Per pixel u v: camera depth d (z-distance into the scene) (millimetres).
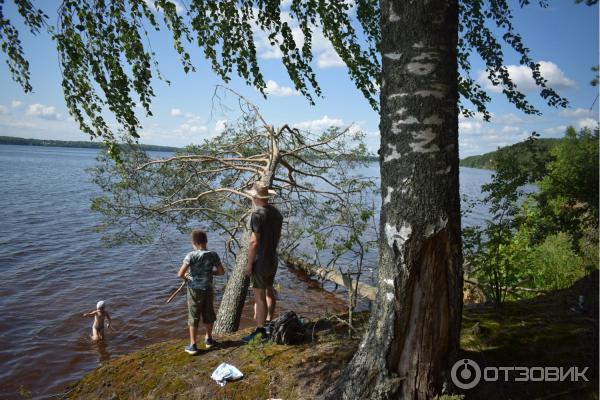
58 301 11531
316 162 10289
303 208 10180
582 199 5156
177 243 18406
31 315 10531
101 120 4637
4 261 14703
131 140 5363
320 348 4258
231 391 3771
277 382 3768
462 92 6141
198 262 4578
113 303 11578
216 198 10172
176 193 9750
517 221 5070
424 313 2932
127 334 9805
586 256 7211
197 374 4102
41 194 32312
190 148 9805
